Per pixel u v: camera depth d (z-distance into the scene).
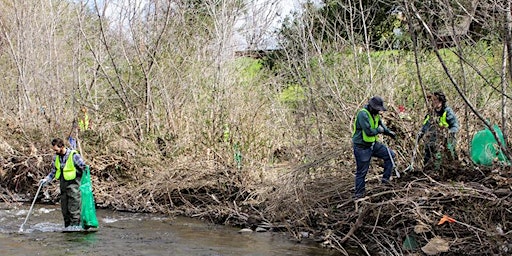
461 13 8.94
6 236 9.91
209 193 12.70
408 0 7.52
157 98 15.62
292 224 10.46
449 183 8.87
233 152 13.21
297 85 13.42
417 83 11.42
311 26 12.89
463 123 10.41
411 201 8.48
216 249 9.14
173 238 9.95
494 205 8.20
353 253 8.77
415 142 9.84
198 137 13.95
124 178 14.12
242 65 16.84
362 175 9.40
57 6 18.91
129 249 9.12
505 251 7.53
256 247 9.26
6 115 16.61
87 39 15.54
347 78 12.12
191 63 15.85
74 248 9.13
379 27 14.88
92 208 10.61
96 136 15.18
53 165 10.65
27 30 17.47
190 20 17.33
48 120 15.48
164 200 12.88
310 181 10.75
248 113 13.74
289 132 12.97
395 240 8.69
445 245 7.91
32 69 16.89
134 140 15.10
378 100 9.19
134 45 15.91
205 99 14.72
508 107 10.21
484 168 9.19
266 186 11.97
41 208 12.80
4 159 14.67
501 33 8.27
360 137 9.31
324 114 11.90
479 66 10.80
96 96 16.25
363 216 8.98
